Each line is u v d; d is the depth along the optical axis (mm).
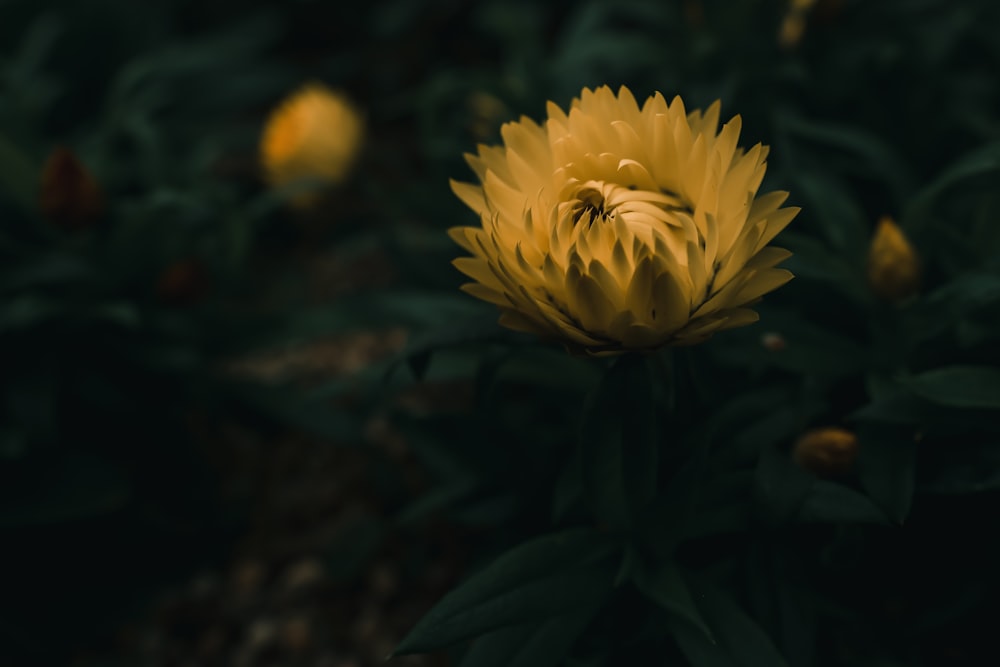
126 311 364
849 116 393
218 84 653
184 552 398
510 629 266
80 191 362
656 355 287
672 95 371
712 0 394
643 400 260
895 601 296
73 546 396
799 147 356
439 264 387
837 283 297
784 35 385
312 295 513
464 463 315
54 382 376
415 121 643
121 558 396
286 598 378
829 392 303
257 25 682
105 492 374
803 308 307
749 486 273
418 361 284
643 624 280
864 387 303
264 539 397
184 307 395
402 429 320
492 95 410
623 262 234
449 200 397
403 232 423
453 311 344
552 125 251
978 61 424
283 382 411
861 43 395
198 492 403
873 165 339
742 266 237
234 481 417
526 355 311
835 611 282
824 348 289
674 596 261
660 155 245
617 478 267
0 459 379
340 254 505
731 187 240
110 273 391
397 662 352
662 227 241
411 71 664
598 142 250
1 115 426
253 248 562
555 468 311
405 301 350
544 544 268
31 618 380
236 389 402
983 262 302
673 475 281
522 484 312
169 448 404
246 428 406
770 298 313
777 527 262
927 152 391
